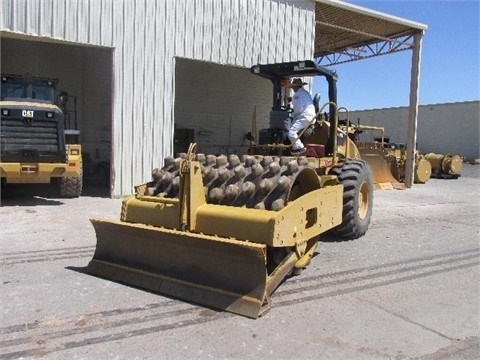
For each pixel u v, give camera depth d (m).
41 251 6.14
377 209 11.02
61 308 4.22
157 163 11.55
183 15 11.72
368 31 17.03
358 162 7.46
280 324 4.01
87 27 10.40
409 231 8.41
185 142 18.00
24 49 15.66
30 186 12.44
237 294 4.23
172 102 11.71
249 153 7.28
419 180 18.67
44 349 3.46
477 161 35.62
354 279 5.38
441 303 4.71
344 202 7.03
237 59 12.80
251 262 4.19
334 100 7.16
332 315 4.27
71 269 5.35
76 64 16.53
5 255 5.93
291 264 4.73
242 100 18.95
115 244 5.11
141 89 11.20
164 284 4.61
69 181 10.66
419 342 3.79
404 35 17.25
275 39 13.54
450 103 39.03
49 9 9.95
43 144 9.63
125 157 11.09
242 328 3.90
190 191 4.61
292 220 4.61
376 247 7.00
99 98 17.03
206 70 18.67
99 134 17.06
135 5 10.96
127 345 3.56
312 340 3.75
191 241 4.43
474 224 9.43
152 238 4.75
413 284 5.30
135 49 11.05
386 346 3.70
